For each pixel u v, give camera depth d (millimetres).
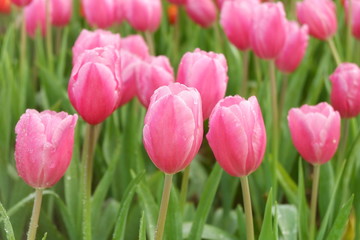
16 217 1240
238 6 1370
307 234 1193
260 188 1369
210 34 2170
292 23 1400
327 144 1122
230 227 1378
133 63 1186
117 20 1768
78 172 1261
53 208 1371
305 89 1841
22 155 991
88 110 1078
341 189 1263
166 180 992
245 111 994
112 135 1401
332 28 1486
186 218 1300
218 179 1155
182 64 1083
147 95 1156
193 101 965
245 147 995
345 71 1248
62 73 1702
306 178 1491
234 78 1621
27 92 1631
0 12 2213
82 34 1156
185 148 967
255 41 1285
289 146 1441
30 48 2154
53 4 1820
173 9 2180
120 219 1081
